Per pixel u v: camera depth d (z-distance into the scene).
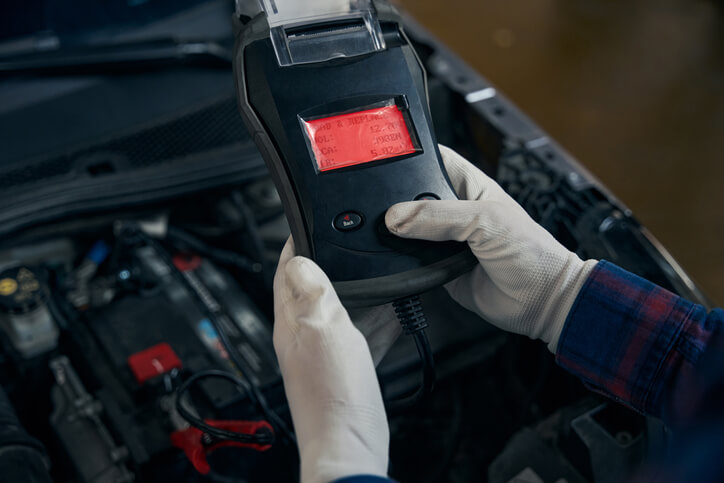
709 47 2.52
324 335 0.64
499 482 0.83
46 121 1.15
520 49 2.52
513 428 0.96
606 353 0.67
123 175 1.08
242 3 0.74
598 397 0.86
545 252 0.70
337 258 0.68
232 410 0.91
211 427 0.79
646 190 2.11
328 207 0.69
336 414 0.62
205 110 1.19
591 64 2.47
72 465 0.87
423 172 0.72
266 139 0.70
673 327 0.65
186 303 1.05
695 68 2.45
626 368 0.66
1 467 0.77
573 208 1.01
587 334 0.68
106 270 1.10
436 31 2.60
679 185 2.13
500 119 1.17
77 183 1.05
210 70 1.27
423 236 0.69
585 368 0.69
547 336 0.73
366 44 0.75
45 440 0.98
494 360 1.03
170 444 0.87
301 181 0.69
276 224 1.19
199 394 0.92
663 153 2.20
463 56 2.50
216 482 0.90
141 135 1.14
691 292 0.91
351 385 0.63
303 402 0.63
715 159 2.19
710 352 0.62
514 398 1.01
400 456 1.00
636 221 1.00
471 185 0.77
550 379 0.96
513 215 0.70
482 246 0.70
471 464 0.99
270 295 1.14
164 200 1.09
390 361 0.96
